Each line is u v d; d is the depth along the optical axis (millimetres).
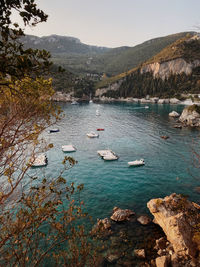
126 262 16766
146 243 19094
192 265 15031
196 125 86000
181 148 53438
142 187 32219
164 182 34000
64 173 37156
